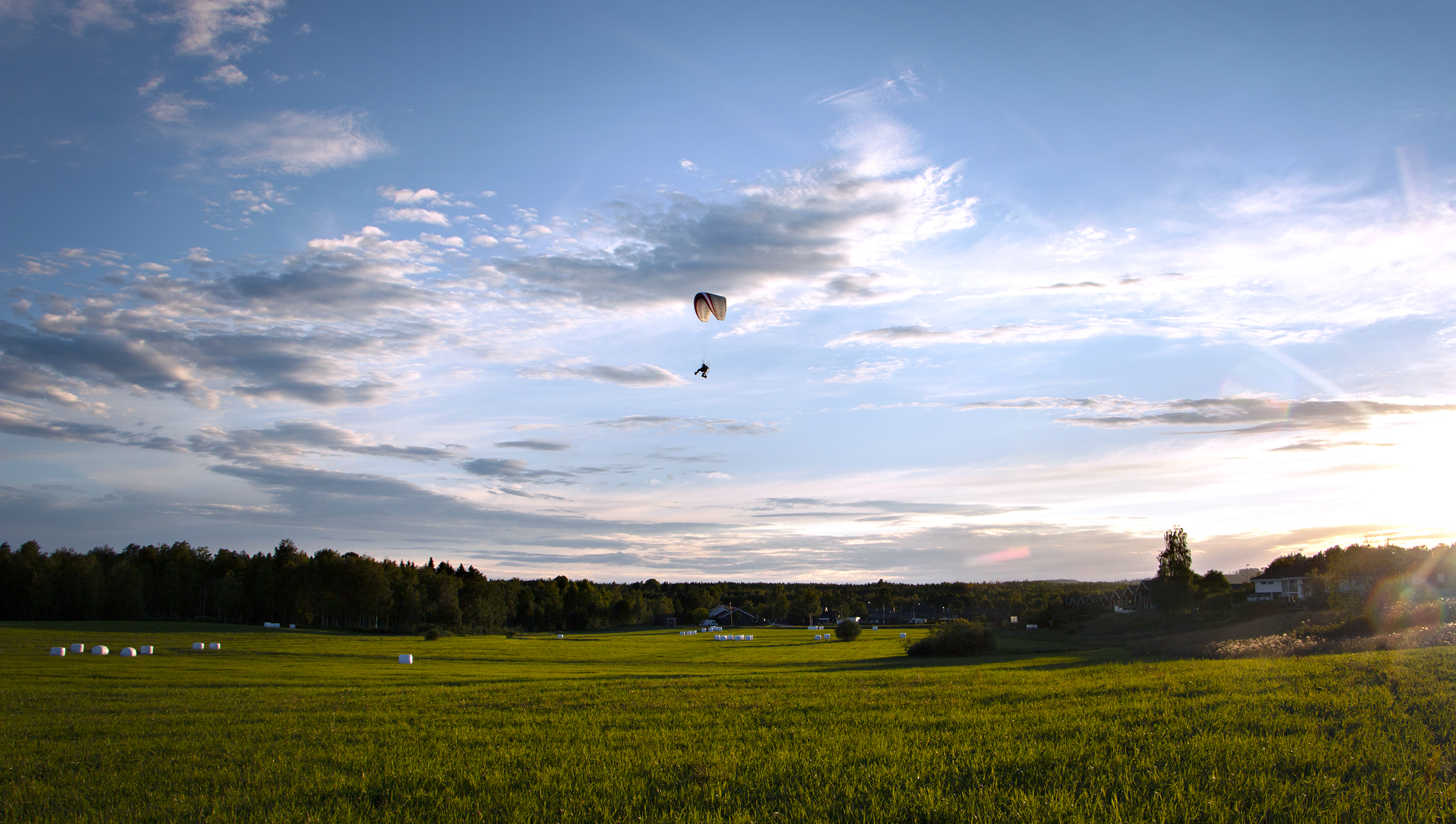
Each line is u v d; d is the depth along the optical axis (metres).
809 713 18.36
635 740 15.33
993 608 194.75
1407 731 11.34
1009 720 15.23
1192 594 91.00
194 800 11.62
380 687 34.62
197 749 16.23
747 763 12.21
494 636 150.25
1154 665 28.25
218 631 121.44
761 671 44.91
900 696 21.78
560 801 10.45
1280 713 13.51
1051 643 78.44
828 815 9.30
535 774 12.16
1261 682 17.97
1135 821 8.28
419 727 18.66
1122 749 11.59
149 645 86.31
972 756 11.80
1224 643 40.25
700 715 19.17
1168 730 12.66
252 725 20.02
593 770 12.27
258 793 11.86
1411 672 17.11
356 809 10.59
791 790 10.43
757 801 10.07
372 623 170.38
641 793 10.67
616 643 111.81
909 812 9.14
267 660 63.19
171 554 161.50
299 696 29.19
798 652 79.81
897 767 11.29
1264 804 8.49
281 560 180.62
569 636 156.00
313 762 14.20
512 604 193.88
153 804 11.52
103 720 21.84
